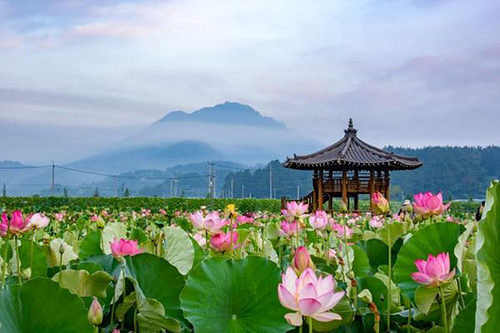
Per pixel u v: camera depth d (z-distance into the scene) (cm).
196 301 166
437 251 202
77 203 2917
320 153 2369
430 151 11994
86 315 151
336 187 2298
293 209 309
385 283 230
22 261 261
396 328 184
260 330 162
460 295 175
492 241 129
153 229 236
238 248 267
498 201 134
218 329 162
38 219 256
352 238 406
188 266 233
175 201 3059
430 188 11319
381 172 2397
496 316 125
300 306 123
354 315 175
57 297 150
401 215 387
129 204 2998
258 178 14638
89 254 323
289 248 370
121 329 171
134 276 185
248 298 168
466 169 11381
